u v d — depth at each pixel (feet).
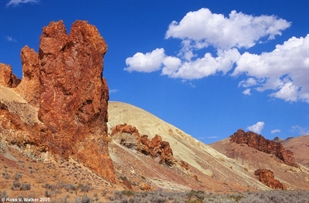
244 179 456.86
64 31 169.78
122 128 319.06
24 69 172.65
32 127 141.38
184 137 570.05
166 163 317.01
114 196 108.37
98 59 173.68
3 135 125.08
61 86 158.40
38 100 163.63
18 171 109.09
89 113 161.89
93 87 167.32
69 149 148.66
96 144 161.38
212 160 489.26
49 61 162.20
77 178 132.36
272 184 486.79
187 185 286.25
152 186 224.33
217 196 154.81
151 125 540.93
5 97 155.12
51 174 123.85
